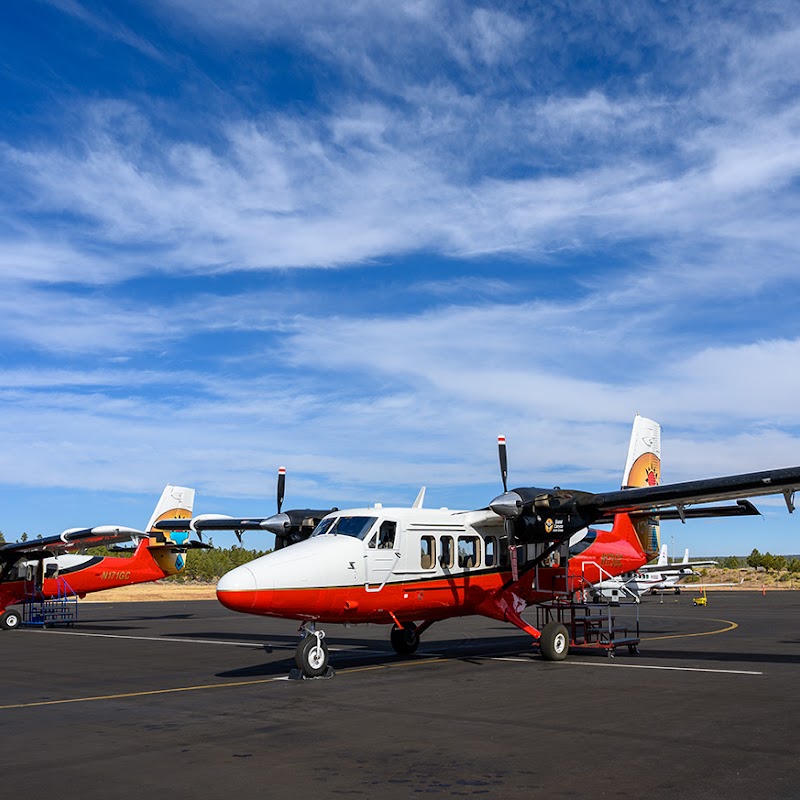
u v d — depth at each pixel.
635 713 10.60
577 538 20.22
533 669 15.50
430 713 10.77
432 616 17.06
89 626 30.62
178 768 7.94
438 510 17.36
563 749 8.57
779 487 14.95
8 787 7.30
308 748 8.75
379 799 6.82
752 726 9.70
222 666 16.84
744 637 22.67
